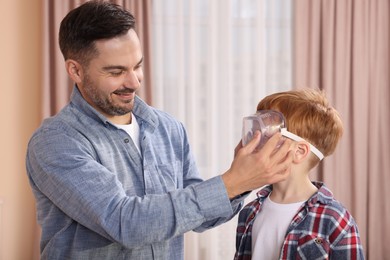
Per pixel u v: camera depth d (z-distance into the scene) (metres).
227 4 3.36
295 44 3.37
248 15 3.41
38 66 3.18
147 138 1.43
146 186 1.38
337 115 1.49
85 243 1.32
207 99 3.38
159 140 1.48
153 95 3.27
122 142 1.38
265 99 1.53
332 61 3.37
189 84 3.35
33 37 3.17
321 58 3.39
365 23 3.40
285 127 1.30
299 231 1.40
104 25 1.25
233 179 1.14
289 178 1.46
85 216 1.23
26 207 3.20
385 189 3.48
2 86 3.14
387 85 3.48
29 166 1.35
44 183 1.27
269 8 3.43
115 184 1.22
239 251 1.53
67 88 3.15
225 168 3.41
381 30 3.45
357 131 3.40
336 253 1.36
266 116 1.25
